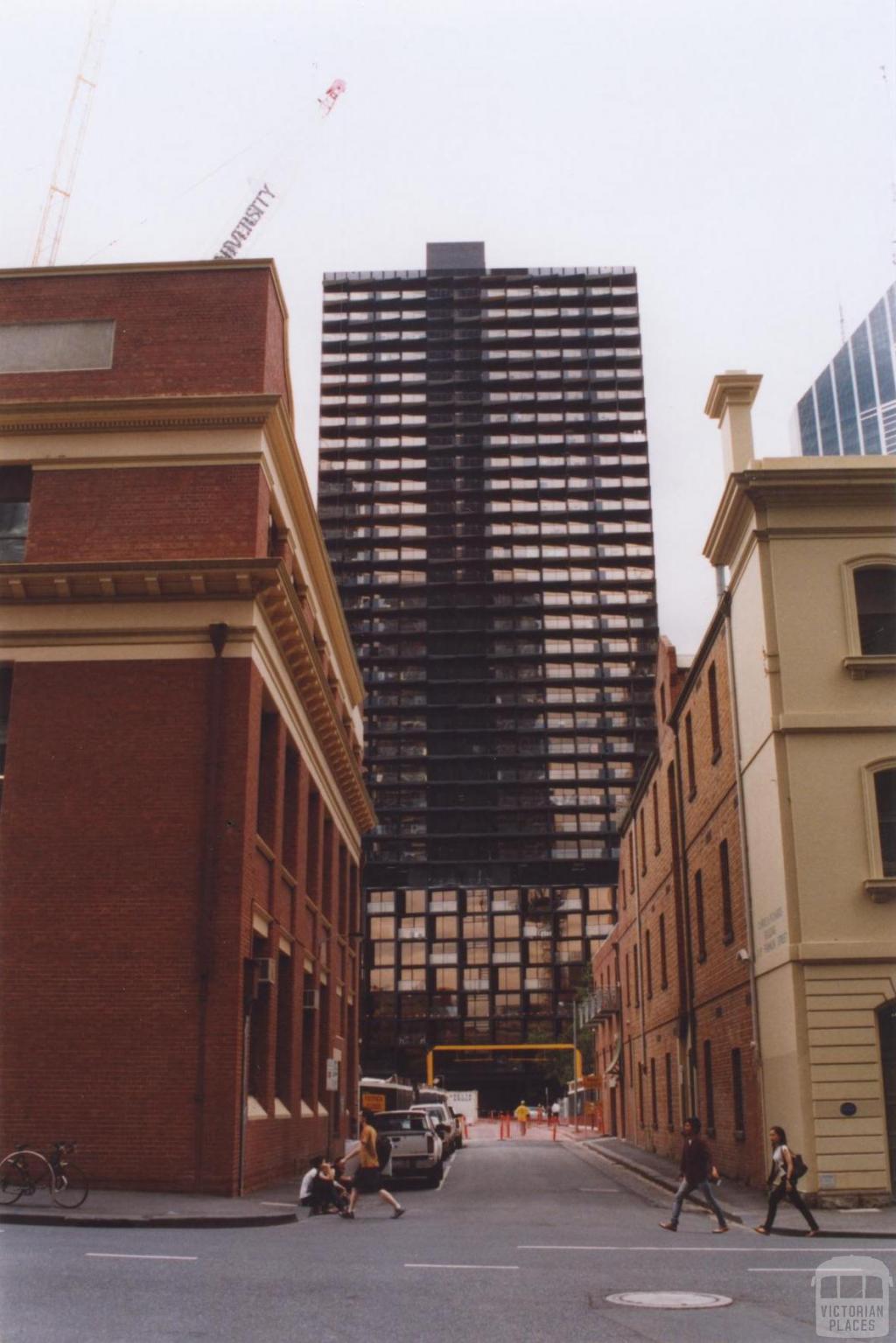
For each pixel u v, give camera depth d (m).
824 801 22.36
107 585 22.92
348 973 41.41
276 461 25.98
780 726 22.75
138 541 23.64
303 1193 19.53
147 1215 16.83
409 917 126.50
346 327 144.62
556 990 123.62
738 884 25.95
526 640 132.88
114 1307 9.51
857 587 23.70
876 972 21.42
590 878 126.81
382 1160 21.92
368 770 128.88
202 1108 20.45
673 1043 35.59
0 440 24.38
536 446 139.12
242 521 23.67
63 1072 20.72
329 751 34.56
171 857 21.80
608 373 143.00
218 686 22.55
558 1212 20.98
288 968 27.77
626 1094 48.81
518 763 129.50
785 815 22.33
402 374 142.88
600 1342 8.48
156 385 24.95
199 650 22.83
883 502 23.78
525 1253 14.08
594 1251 14.34
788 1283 11.55
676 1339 8.64
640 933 42.84
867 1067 21.02
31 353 25.28
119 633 22.97
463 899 126.31
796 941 21.72
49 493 23.98
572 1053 107.56
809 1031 21.22
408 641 132.88
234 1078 20.59
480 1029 123.25
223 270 25.78
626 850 47.84
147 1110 20.48
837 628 23.30
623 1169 35.31
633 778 128.62
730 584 26.11
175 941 21.34
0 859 21.91
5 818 22.14
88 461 24.12
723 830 27.59
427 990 124.19
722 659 27.39
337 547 135.75
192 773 22.25
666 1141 37.53
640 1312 9.77
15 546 24.34
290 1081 27.22
